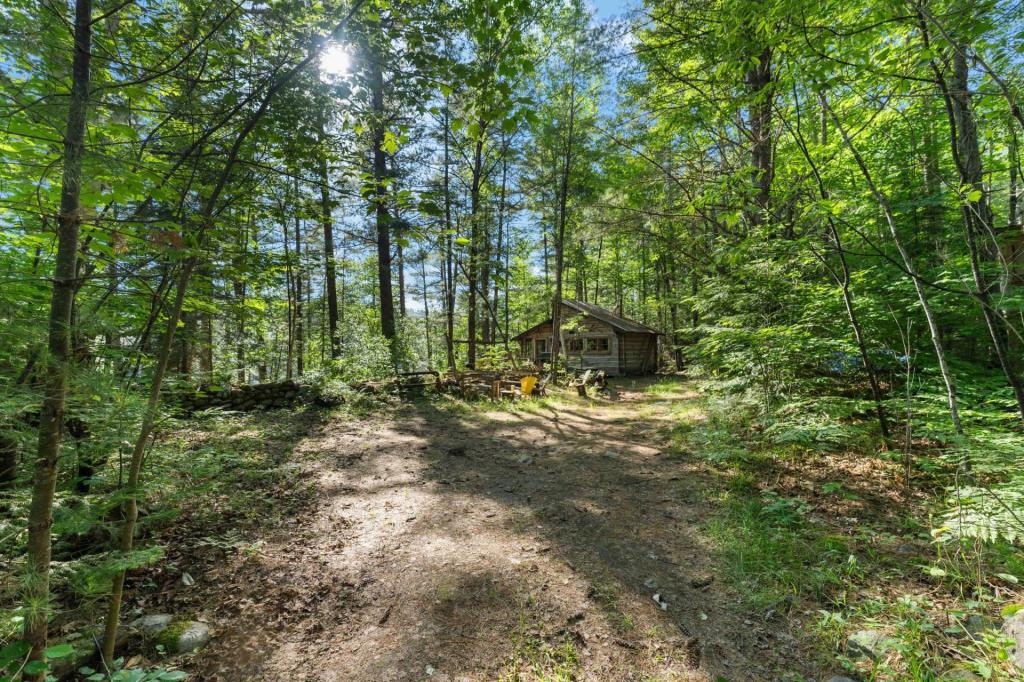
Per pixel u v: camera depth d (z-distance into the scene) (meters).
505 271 14.11
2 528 2.25
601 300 36.09
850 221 6.04
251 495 4.64
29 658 1.80
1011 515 2.77
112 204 2.86
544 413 10.34
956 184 3.64
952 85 4.06
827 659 2.37
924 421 4.43
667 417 8.98
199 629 2.68
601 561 3.45
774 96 5.24
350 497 4.86
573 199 14.76
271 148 3.30
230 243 3.31
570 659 2.47
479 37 2.80
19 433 1.89
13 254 3.04
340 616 2.87
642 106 9.12
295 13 2.79
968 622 2.45
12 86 1.85
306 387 9.98
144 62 2.97
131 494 2.28
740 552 3.40
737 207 5.81
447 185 14.50
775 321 6.15
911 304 5.47
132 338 3.36
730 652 2.48
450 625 2.75
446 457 6.57
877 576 2.97
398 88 3.04
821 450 4.78
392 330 13.88
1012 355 5.03
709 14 6.71
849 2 3.92
